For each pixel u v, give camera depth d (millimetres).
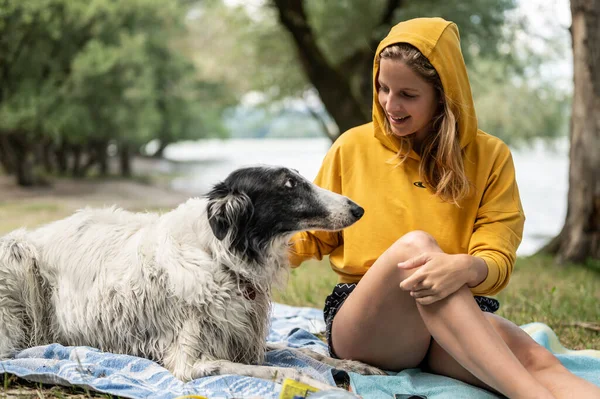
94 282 3273
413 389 2773
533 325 3777
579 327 4465
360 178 3172
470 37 14242
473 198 3021
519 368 2428
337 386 2945
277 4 11938
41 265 3434
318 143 64125
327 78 12180
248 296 3111
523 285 6215
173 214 3260
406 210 3045
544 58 16359
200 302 3004
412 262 2637
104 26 19531
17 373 3047
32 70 18312
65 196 20516
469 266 2578
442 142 2918
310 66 12164
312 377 2877
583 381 2535
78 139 22094
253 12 17188
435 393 2723
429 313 2621
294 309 4637
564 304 5062
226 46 25016
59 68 18672
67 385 2943
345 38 14852
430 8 13391
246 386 2768
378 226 3070
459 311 2533
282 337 3922
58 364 3041
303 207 3020
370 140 3236
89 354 3115
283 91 18500
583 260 7969
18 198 19547
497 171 3045
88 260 3324
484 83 20547
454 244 2984
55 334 3396
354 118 12219
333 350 3193
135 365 3016
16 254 3363
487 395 2676
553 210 18859
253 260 3072
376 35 13289
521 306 5035
